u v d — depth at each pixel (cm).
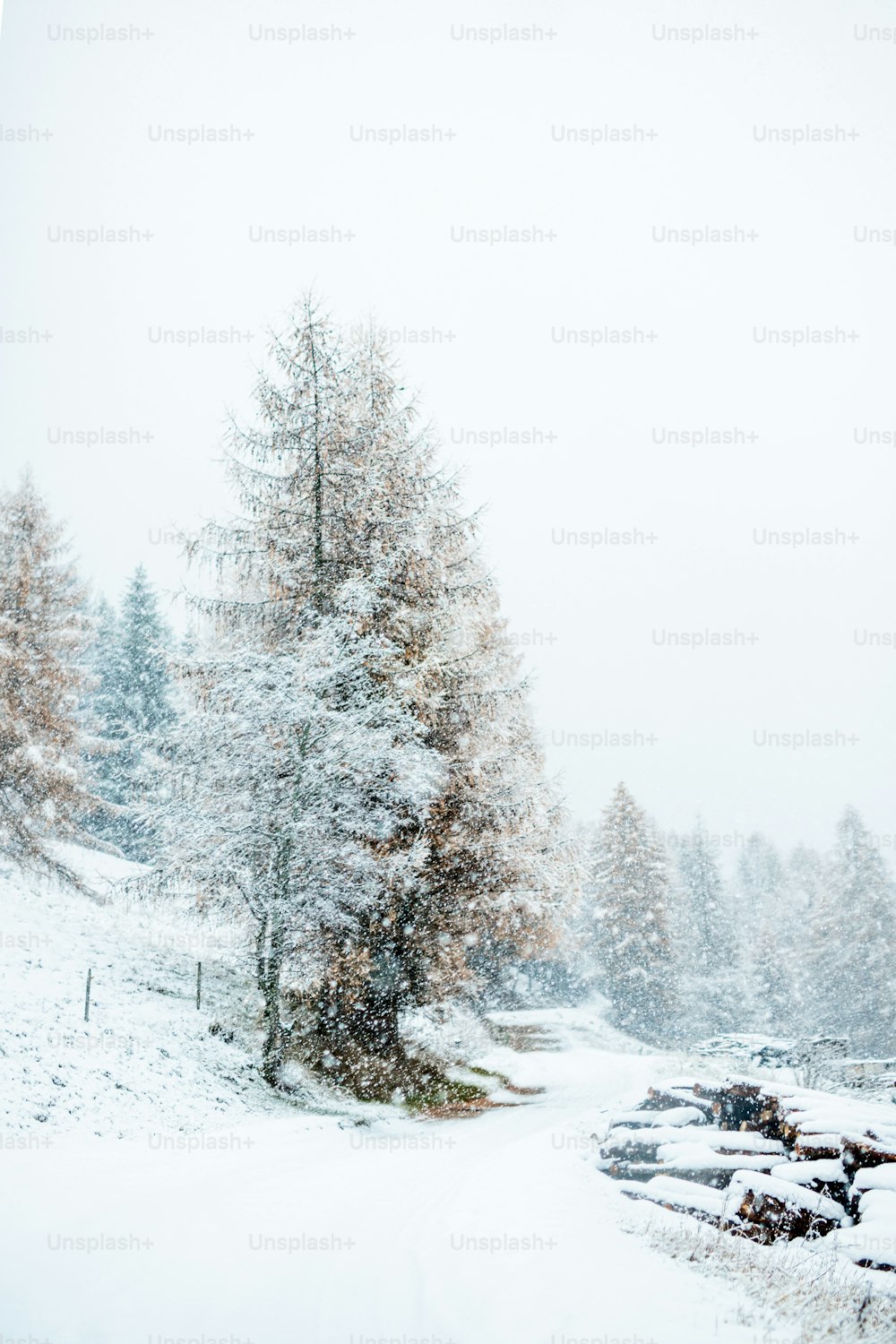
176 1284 526
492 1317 496
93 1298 492
